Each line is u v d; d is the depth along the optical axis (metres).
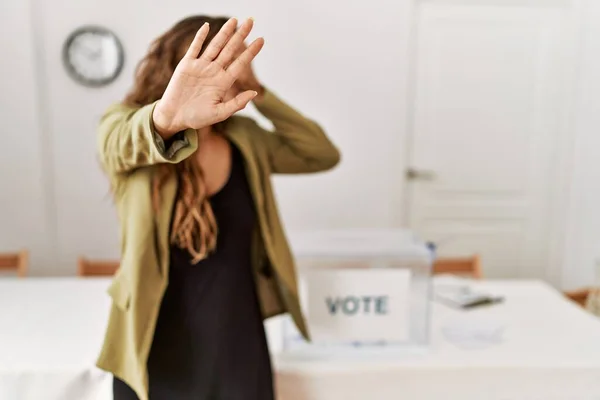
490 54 2.91
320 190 2.82
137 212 1.02
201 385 1.09
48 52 2.55
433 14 2.85
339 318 1.33
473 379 1.28
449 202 3.05
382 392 1.28
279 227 1.21
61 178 2.67
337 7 2.64
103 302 1.65
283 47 2.66
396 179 2.85
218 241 1.10
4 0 2.44
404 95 2.77
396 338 1.35
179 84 0.82
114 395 1.11
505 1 2.86
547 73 2.96
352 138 2.79
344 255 1.35
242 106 0.85
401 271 1.34
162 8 2.56
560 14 2.90
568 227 3.08
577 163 3.00
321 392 1.27
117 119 0.97
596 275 2.71
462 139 2.99
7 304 1.62
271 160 1.28
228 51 0.82
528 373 1.28
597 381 1.29
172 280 1.08
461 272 2.14
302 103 2.72
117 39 2.56
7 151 2.57
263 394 1.16
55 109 2.60
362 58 2.70
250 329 1.14
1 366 1.23
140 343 1.01
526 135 3.02
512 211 3.10
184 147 0.89
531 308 1.66
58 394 1.23
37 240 2.67
